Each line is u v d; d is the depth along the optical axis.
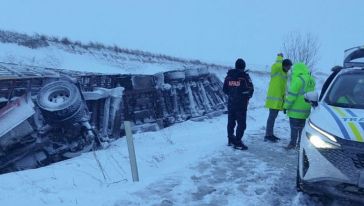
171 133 12.09
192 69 16.41
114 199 5.66
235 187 6.33
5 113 9.30
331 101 6.23
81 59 33.47
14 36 31.19
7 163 9.26
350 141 4.81
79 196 5.82
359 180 4.69
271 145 9.45
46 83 10.84
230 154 8.46
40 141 9.86
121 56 37.84
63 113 9.98
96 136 10.54
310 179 5.09
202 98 16.48
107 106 11.97
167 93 14.89
